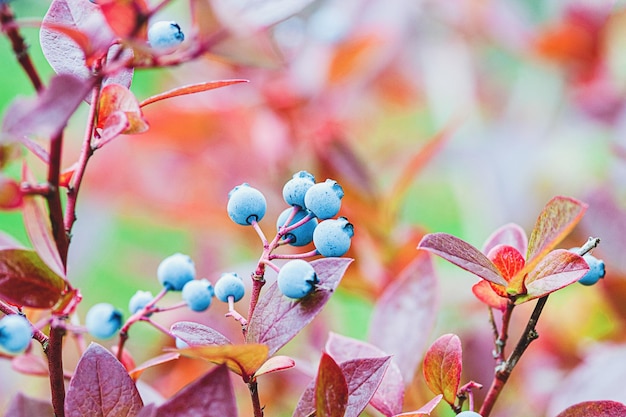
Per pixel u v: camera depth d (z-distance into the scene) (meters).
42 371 0.57
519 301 0.54
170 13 0.85
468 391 0.55
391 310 0.62
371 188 0.75
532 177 1.00
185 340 0.52
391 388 0.57
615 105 0.94
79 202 0.96
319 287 0.52
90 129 0.52
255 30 0.52
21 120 0.48
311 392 0.54
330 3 0.90
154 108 0.85
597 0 0.95
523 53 1.02
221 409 0.50
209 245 0.88
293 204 0.54
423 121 1.21
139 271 0.96
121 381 0.53
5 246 0.53
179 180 0.89
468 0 1.04
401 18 0.98
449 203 1.25
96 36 0.51
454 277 0.87
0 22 0.49
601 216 0.73
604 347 0.70
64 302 0.52
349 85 0.92
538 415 0.71
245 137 0.86
